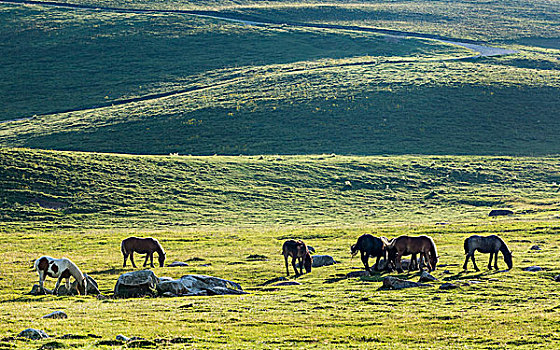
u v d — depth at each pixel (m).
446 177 100.00
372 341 19.28
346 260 40.44
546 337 19.44
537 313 22.88
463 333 20.17
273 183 94.44
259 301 26.14
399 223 72.50
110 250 48.81
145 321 21.62
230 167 99.62
